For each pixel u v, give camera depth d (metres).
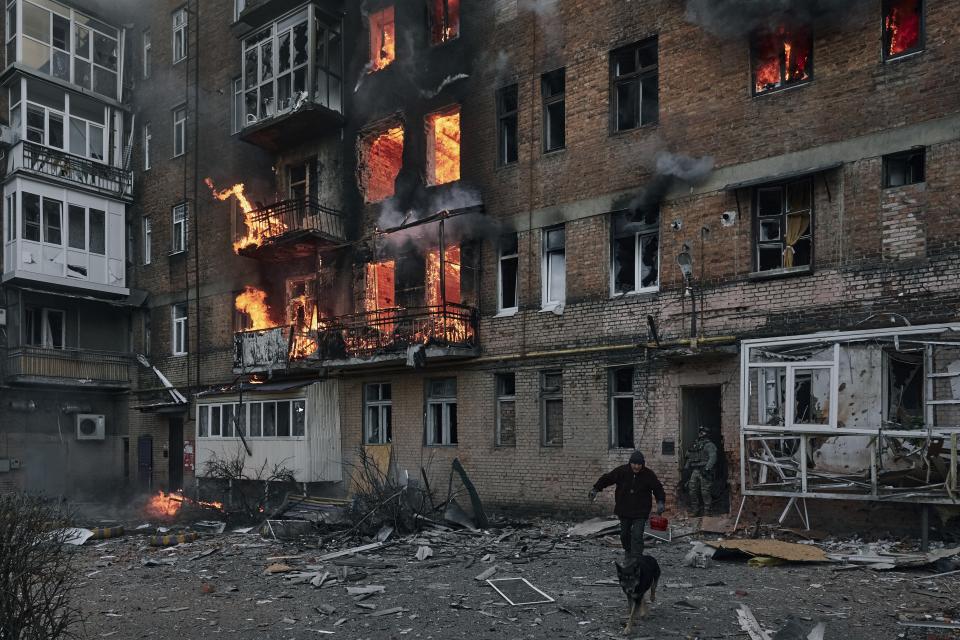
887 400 11.37
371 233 18.80
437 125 18.41
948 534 10.75
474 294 17.11
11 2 24.11
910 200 11.62
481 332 16.88
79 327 25.41
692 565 10.20
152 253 25.66
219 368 22.80
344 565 10.98
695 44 14.23
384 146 19.58
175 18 25.72
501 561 10.92
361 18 20.16
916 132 11.62
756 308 13.07
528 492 15.76
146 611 8.66
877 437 10.93
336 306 19.73
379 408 18.89
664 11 14.67
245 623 8.02
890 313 11.63
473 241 17.22
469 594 8.94
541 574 9.93
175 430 24.45
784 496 11.84
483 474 16.52
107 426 26.25
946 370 10.82
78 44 25.34
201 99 24.31
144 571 11.22
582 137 15.68
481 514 14.23
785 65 13.30
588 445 14.99
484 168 17.14
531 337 16.06
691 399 14.20
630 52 15.39
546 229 16.30
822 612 7.75
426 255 18.05
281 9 20.53
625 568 7.40
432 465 17.39
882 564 9.64
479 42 17.45
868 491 11.02
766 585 8.98
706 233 13.83
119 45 26.67
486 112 17.22
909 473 10.66
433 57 18.25
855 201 12.16
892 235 11.75
